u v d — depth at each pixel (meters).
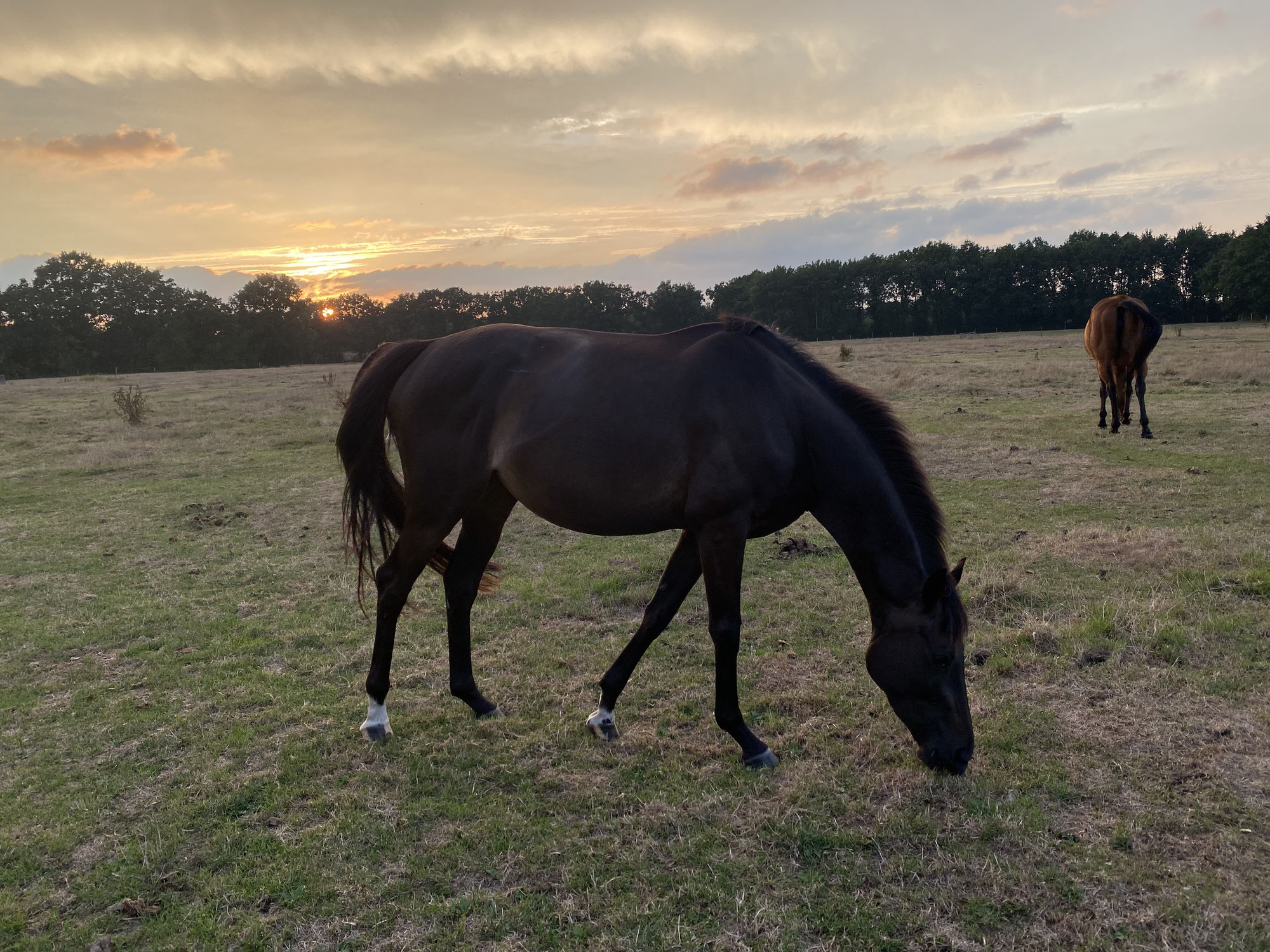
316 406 19.92
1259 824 2.69
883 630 3.23
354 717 3.87
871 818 2.88
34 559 6.90
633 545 6.83
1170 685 3.67
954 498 7.62
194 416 18.78
